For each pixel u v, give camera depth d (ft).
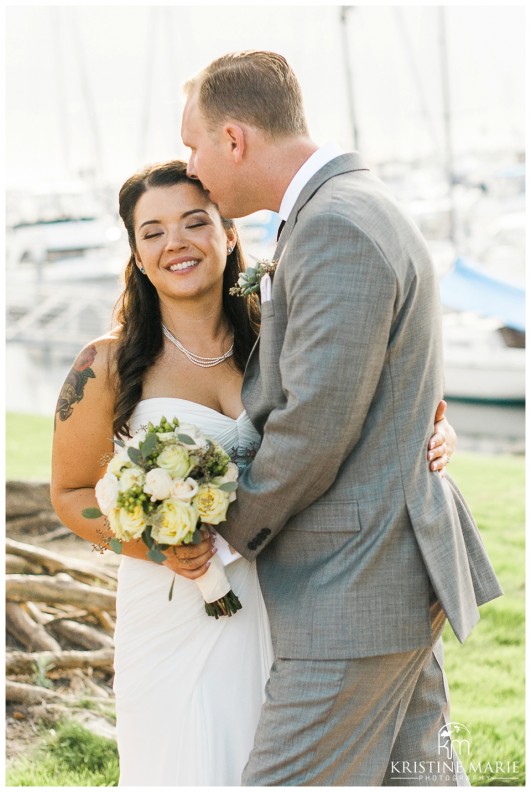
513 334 37.70
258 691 7.89
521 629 14.66
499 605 15.47
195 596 7.83
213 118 7.43
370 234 6.68
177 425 7.29
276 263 7.35
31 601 13.51
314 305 6.64
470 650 14.03
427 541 7.04
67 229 53.26
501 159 57.31
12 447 24.80
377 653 6.98
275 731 7.18
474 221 52.06
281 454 6.88
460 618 7.09
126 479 6.97
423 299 7.09
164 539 6.93
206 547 7.40
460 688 12.79
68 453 8.04
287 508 7.11
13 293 44.52
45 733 11.59
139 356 7.97
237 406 8.18
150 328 8.07
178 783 7.77
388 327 6.72
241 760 7.82
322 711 7.02
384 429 7.02
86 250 52.19
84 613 13.64
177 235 7.76
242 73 7.36
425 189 57.21
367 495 7.02
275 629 7.34
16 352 41.24
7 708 11.96
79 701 12.20
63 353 41.60
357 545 7.05
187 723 7.77
